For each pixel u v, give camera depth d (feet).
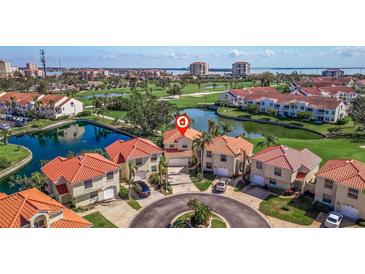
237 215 116.88
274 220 113.39
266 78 577.43
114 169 129.80
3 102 366.84
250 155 163.63
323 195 123.24
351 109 282.15
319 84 499.92
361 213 112.27
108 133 268.00
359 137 234.38
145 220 113.80
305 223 111.24
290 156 139.23
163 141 180.24
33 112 326.65
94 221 112.78
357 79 601.62
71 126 299.38
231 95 397.60
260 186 142.41
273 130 286.87
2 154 192.95
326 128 278.46
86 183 123.03
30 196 96.99
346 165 123.34
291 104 331.98
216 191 137.39
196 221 109.09
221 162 153.28
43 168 131.54
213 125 180.55
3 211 90.43
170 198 131.34
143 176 153.17
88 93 538.06
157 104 251.39
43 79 634.02
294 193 134.00
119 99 368.07
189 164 168.86
